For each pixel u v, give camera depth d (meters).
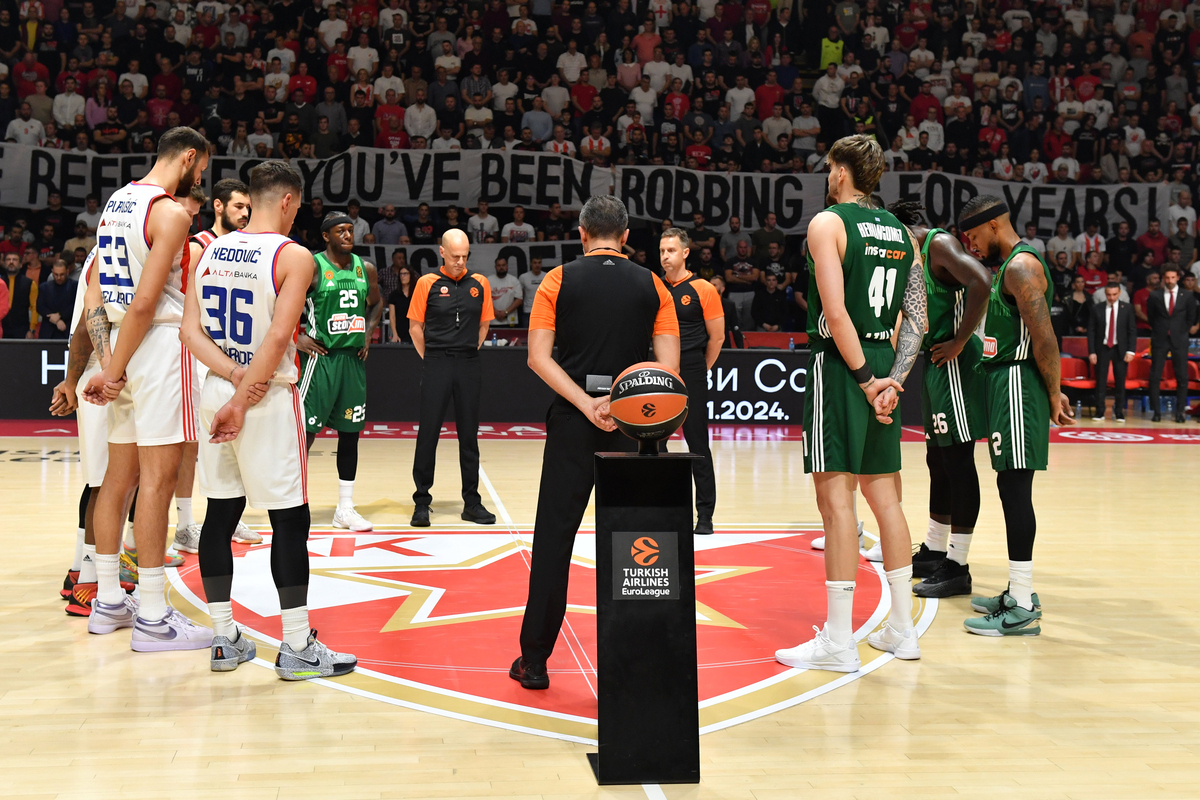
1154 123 15.74
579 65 14.72
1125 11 16.42
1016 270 3.57
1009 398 3.66
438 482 7.11
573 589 4.27
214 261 3.07
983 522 5.83
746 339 12.65
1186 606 4.06
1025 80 15.47
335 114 13.66
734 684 3.11
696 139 14.16
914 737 2.69
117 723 2.71
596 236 3.00
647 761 2.39
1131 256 14.09
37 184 12.67
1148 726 2.79
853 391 3.21
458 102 14.27
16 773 2.39
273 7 14.79
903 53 15.55
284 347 2.97
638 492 2.45
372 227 13.19
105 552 3.52
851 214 3.18
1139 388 12.52
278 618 3.75
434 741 2.63
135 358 3.31
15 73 13.50
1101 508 6.30
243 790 2.31
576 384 2.91
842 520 3.25
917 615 3.93
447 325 5.55
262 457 3.02
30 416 10.47
